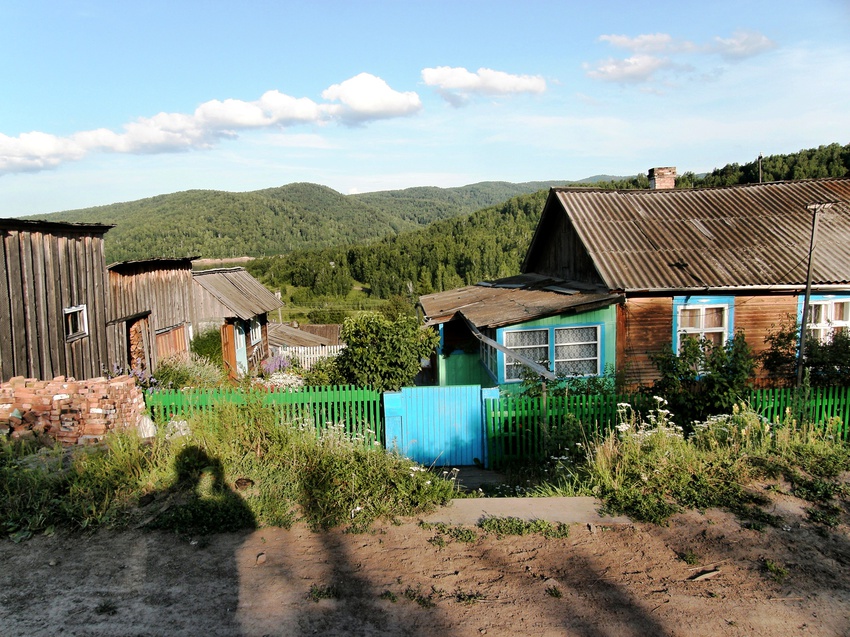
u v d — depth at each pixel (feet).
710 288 43.14
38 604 13.88
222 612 13.79
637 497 20.30
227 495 19.66
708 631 13.42
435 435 31.60
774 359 39.50
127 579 15.10
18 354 32.83
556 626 13.55
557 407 30.78
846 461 22.99
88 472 20.17
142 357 49.21
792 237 49.80
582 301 42.16
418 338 39.09
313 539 17.61
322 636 13.03
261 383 40.96
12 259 32.60
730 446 24.32
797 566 16.20
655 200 57.82
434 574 15.78
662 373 31.14
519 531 18.21
